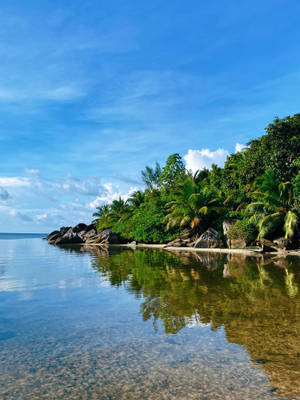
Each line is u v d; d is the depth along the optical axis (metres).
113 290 9.54
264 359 4.27
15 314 6.88
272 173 25.92
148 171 59.03
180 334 5.35
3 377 3.88
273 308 6.92
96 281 11.44
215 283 10.38
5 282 11.49
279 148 26.94
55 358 4.45
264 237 26.72
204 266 15.71
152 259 20.83
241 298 7.99
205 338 5.13
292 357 4.32
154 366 4.12
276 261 17.61
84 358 4.43
